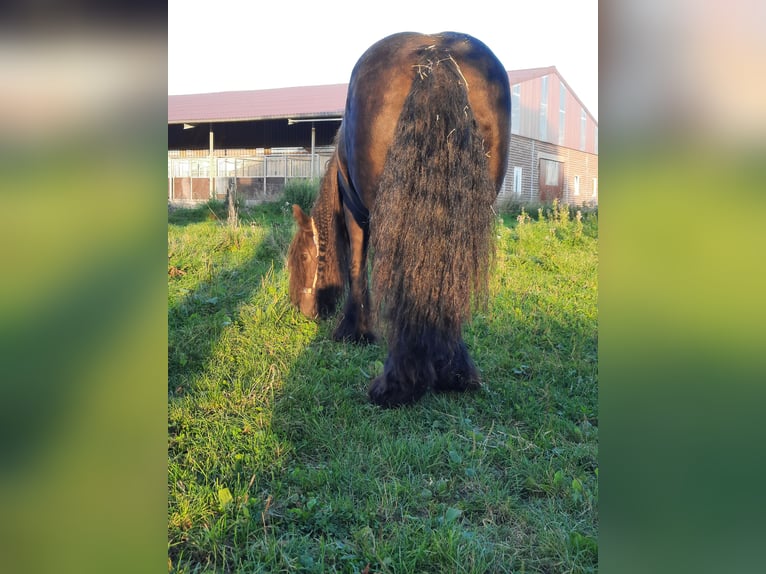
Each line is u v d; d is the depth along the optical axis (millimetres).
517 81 15664
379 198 3162
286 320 5121
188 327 4789
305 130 18656
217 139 19844
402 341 3371
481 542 2311
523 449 3039
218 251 7789
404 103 3096
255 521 2455
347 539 2381
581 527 2420
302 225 5043
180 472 2814
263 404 3547
